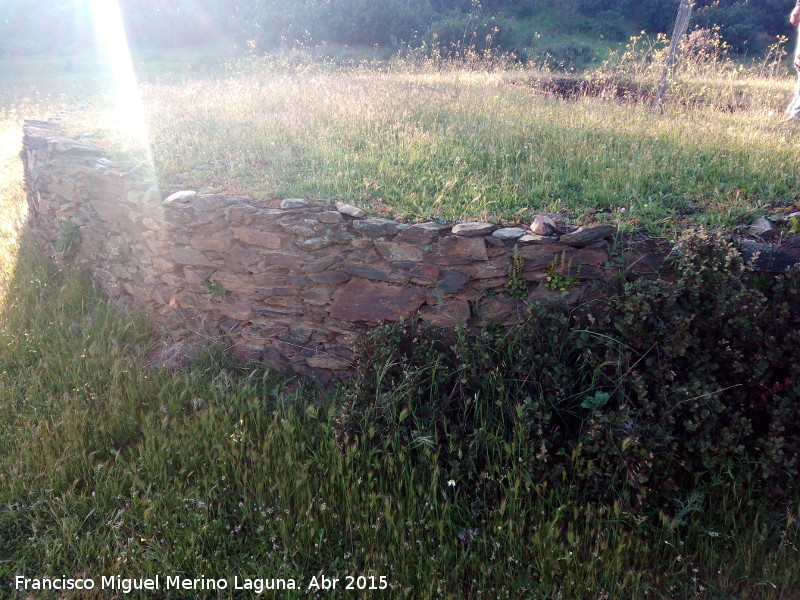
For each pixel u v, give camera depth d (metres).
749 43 18.19
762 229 3.72
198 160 5.45
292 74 11.29
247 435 3.78
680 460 3.21
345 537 3.21
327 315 4.17
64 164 5.65
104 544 3.21
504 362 3.53
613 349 3.39
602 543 2.96
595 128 6.01
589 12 22.92
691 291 3.35
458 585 2.95
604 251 3.66
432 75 9.99
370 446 3.54
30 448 3.75
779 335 3.42
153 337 4.93
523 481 3.26
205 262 4.48
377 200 4.43
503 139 5.57
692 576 2.96
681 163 4.86
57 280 5.88
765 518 3.11
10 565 3.16
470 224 3.81
